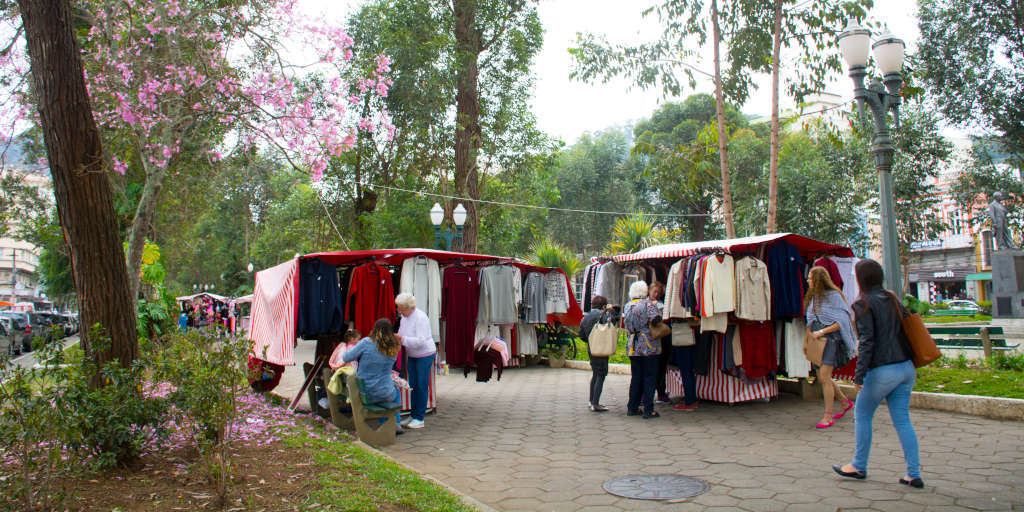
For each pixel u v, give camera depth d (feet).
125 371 15.48
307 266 26.89
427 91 62.23
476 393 35.55
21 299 206.80
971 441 19.84
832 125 52.60
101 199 16.42
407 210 73.72
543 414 28.27
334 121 35.27
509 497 16.26
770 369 27.43
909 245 81.15
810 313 23.81
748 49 51.13
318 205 84.48
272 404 29.60
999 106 67.97
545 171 73.97
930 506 14.21
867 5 47.70
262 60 34.81
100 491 14.46
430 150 71.10
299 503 14.06
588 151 159.94
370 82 39.11
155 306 58.54
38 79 15.72
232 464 15.79
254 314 29.40
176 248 90.22
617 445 21.81
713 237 143.33
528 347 45.98
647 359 26.63
